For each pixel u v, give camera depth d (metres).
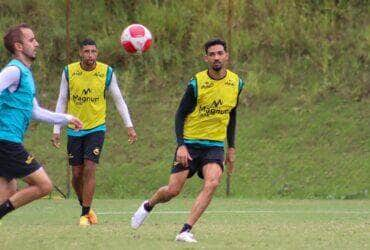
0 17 66.06
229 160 26.34
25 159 22.52
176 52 63.88
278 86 60.47
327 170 53.12
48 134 56.94
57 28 65.06
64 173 53.56
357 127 56.56
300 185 52.00
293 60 62.97
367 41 63.78
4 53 64.06
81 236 26.45
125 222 33.31
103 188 52.34
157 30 64.81
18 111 22.50
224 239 25.92
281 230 29.36
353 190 51.47
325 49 63.28
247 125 56.84
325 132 56.25
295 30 64.56
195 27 64.94
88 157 31.98
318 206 44.12
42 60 63.56
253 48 63.78
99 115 32.38
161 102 60.19
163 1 66.19
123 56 63.88
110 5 66.31
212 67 25.25
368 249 23.75
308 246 24.16
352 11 65.88
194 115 25.61
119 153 55.25
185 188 51.56
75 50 64.25
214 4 65.88
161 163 54.38
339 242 25.44
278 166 53.50
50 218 35.47
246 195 51.16
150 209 26.98
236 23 64.81
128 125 33.16
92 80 32.22
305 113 57.97
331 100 59.12
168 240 25.30
